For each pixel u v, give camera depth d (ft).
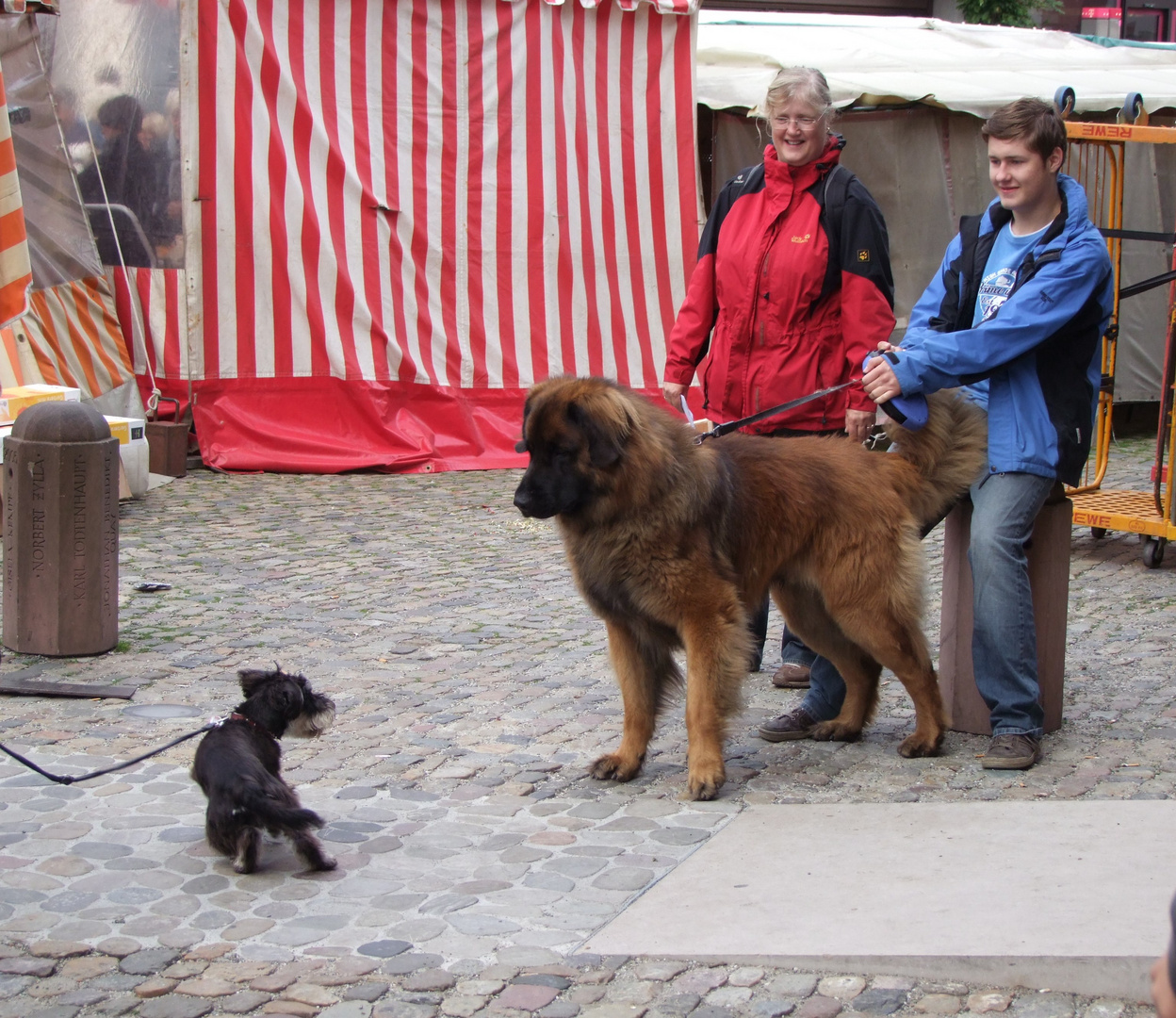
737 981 10.05
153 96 31.89
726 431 16.58
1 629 20.15
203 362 32.60
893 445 15.15
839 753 15.47
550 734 16.03
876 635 14.87
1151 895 10.90
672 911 11.17
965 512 15.71
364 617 21.16
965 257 15.24
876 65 41.55
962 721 16.10
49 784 14.12
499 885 11.78
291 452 33.17
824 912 10.95
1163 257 42.37
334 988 9.99
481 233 34.65
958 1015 9.55
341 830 13.03
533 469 13.47
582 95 35.35
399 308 33.99
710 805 13.74
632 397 13.85
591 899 11.48
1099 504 27.04
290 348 33.14
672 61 36.22
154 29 31.71
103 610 18.76
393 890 11.69
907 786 14.21
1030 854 11.91
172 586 22.68
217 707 16.71
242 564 24.35
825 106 16.52
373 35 33.06
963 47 46.09
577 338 36.04
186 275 32.14
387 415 33.96
